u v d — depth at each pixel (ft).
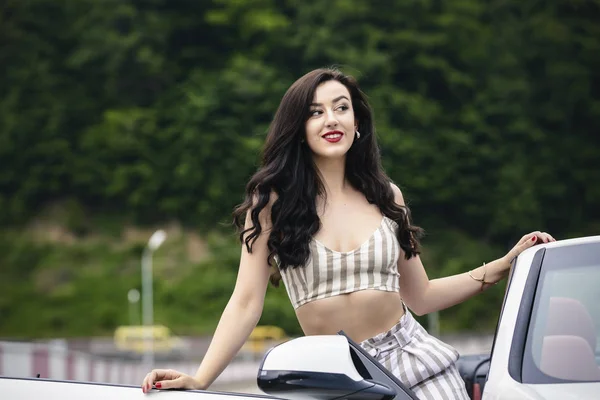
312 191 15.84
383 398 12.22
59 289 340.80
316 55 372.58
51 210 364.17
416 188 366.22
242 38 383.24
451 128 381.19
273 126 16.33
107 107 385.29
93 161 368.68
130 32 391.24
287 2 386.73
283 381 12.41
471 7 394.93
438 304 17.25
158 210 362.94
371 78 372.38
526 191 376.27
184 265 346.13
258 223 15.76
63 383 13.64
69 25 393.29
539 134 385.29
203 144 362.53
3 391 13.60
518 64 395.14
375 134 16.69
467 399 15.35
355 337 15.30
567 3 403.34
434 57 386.73
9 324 333.01
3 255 350.64
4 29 389.39
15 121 373.81
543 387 12.65
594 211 387.75
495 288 328.90
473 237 376.48
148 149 369.91
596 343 13.37
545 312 13.67
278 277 16.49
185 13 393.70
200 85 379.96
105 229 358.84
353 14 375.66
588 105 394.11
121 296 336.49
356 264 15.33
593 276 14.03
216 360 15.35
